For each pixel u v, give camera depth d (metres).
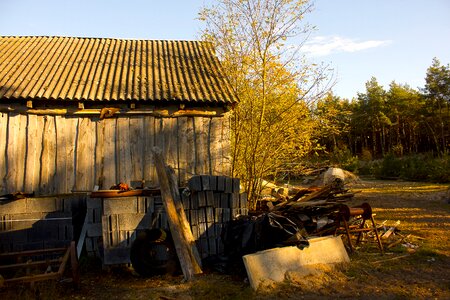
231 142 10.00
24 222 6.93
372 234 8.66
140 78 9.38
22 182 8.09
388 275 6.14
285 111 9.81
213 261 6.58
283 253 6.07
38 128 8.26
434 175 24.75
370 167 33.06
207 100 8.59
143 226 6.54
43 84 8.56
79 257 6.79
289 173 11.05
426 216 11.38
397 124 55.12
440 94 49.38
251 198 9.61
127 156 8.52
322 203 7.30
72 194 8.09
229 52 10.32
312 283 5.75
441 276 6.07
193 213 6.79
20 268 5.69
